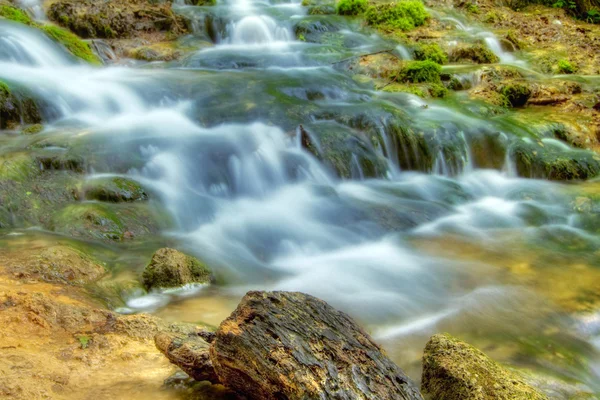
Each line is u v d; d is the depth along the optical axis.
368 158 8.93
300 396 3.01
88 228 6.17
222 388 3.66
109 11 13.23
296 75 11.33
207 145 8.22
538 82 12.29
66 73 10.49
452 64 13.41
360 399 3.06
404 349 4.77
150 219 6.70
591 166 9.55
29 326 4.25
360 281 6.08
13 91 8.58
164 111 9.55
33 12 12.55
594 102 11.79
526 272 6.43
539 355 4.88
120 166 7.43
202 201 7.40
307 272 6.28
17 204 6.34
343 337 3.33
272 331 3.22
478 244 7.18
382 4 15.72
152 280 5.42
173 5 15.39
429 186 8.92
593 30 16.73
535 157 9.55
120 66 11.83
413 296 5.78
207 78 10.80
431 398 3.88
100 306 4.85
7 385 3.43
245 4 16.91
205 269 5.73
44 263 5.25
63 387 3.55
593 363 4.85
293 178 8.23
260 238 6.90
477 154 9.73
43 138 7.95
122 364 3.92
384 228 7.42
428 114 10.35
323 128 9.06
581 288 6.09
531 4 18.64
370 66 12.35
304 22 14.73
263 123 9.07
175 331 4.47
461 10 17.20
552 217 8.12
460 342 4.05
